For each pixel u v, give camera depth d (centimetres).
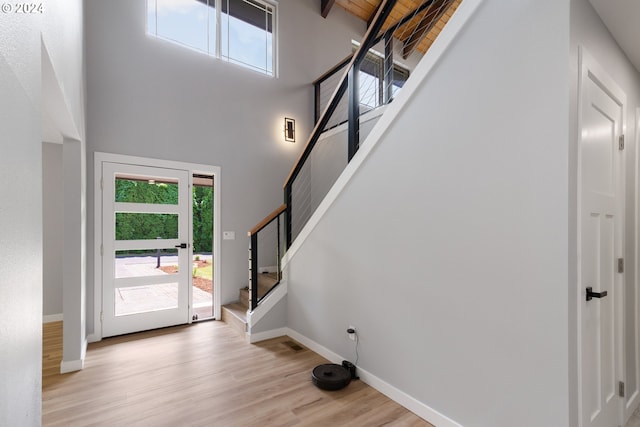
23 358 89
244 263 414
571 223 136
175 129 368
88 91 318
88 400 215
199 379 244
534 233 146
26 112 92
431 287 192
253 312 320
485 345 165
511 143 154
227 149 404
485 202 165
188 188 376
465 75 174
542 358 143
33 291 98
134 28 346
